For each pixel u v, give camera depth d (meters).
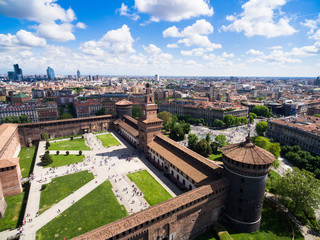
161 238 48.84
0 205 61.53
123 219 44.44
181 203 49.66
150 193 73.06
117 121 151.88
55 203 67.56
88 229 56.34
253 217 54.91
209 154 113.38
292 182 62.72
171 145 91.62
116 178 83.50
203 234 56.28
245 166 51.59
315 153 113.56
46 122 132.38
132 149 117.19
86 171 89.62
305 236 55.09
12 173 72.19
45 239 52.97
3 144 86.44
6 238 53.66
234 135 158.12
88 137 139.75
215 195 55.72
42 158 95.44
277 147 94.62
